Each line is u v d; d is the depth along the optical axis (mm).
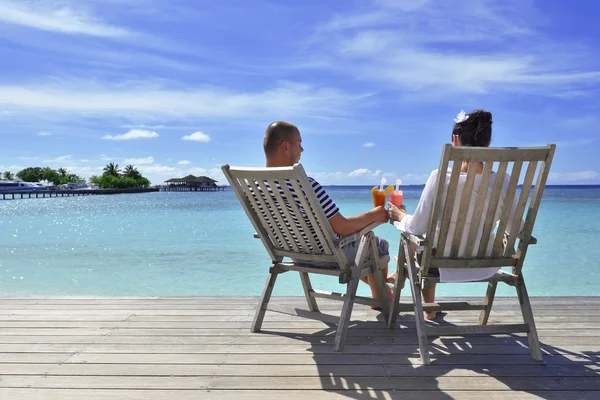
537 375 2254
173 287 6480
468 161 2252
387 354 2562
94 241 12438
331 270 2750
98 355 2557
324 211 2621
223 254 9812
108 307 3627
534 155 2268
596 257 8633
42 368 2371
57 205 47500
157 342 2785
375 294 3254
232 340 2820
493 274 2582
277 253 2992
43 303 3752
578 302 3729
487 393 2055
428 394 2047
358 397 2020
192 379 2227
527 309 2518
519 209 2393
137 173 134000
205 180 135875
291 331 3008
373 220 2773
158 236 13750
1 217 25500
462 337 2865
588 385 2133
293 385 2152
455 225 2465
